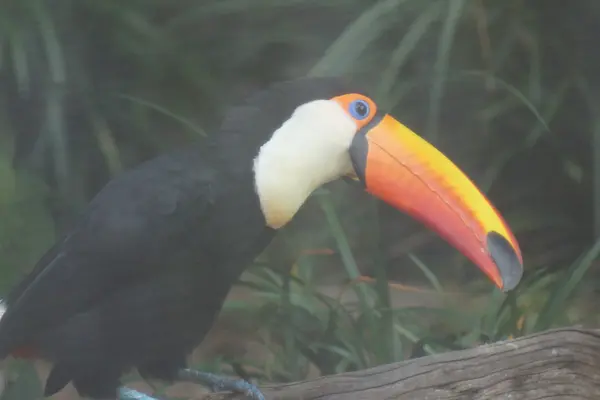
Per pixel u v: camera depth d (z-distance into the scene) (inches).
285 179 187.2
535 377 188.2
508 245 192.2
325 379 188.1
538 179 346.9
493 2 320.8
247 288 286.5
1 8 293.4
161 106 311.1
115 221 182.4
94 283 183.5
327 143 189.9
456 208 193.3
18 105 294.2
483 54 324.2
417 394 185.0
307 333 275.7
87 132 300.0
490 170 335.6
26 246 275.7
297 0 306.7
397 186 194.1
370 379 186.4
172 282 186.1
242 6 307.9
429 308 279.9
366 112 194.2
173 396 237.5
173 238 183.8
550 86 337.7
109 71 307.0
